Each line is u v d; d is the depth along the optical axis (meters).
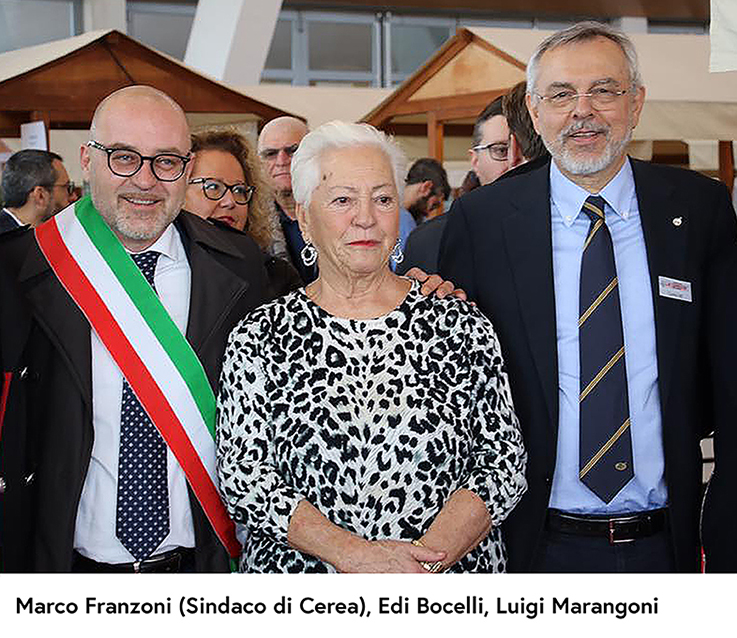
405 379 2.01
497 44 5.81
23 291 2.12
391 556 1.92
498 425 2.05
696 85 5.53
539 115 2.31
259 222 3.16
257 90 8.23
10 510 2.06
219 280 2.24
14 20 11.18
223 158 3.05
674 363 2.22
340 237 2.01
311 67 12.35
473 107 6.06
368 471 1.96
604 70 2.22
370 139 2.04
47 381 2.10
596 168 2.25
